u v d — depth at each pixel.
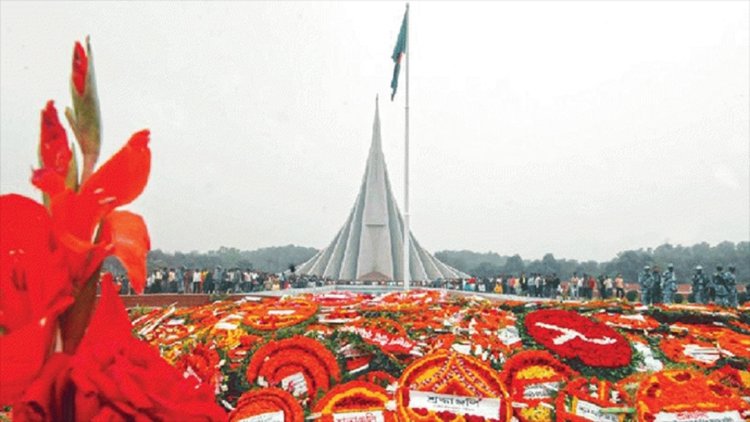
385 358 6.12
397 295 9.61
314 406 5.80
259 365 6.06
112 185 1.76
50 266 1.70
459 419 5.71
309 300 8.23
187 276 46.69
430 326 6.69
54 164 1.85
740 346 6.50
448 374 5.98
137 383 1.80
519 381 5.98
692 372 6.08
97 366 1.76
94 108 1.88
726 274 31.97
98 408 1.75
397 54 29.62
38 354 1.67
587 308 7.52
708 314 7.32
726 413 5.78
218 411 1.96
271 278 52.97
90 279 1.80
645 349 6.43
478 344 6.29
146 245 1.78
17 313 1.73
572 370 6.07
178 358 6.30
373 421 5.68
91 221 1.74
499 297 40.94
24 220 1.72
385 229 60.09
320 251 66.38
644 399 5.88
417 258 61.03
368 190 61.41
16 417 1.76
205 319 7.21
